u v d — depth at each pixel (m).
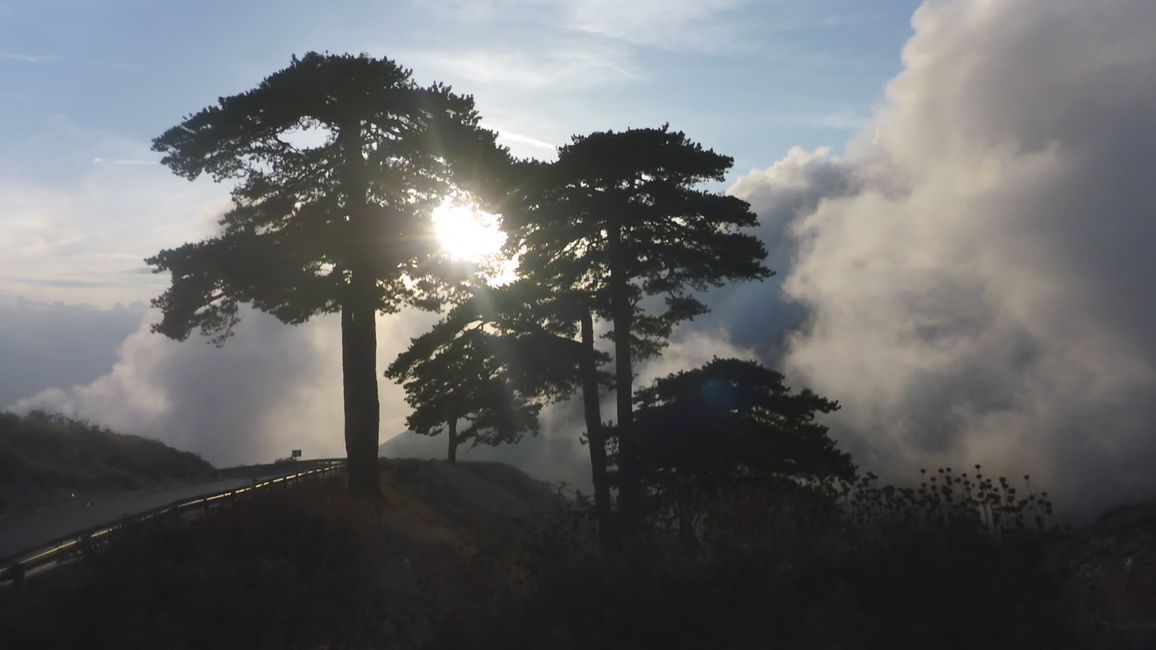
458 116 31.64
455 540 23.17
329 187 31.36
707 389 32.19
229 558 15.44
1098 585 10.19
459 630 8.62
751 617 7.86
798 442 30.53
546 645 8.12
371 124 31.78
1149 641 7.45
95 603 13.41
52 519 26.72
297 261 30.61
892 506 8.68
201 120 30.05
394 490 35.12
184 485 39.03
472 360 38.56
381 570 17.81
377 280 31.72
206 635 13.09
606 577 8.26
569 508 11.62
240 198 31.70
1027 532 7.96
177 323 30.25
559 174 34.66
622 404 36.06
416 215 31.02
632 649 7.96
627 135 35.19
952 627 7.45
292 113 29.97
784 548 8.52
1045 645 7.41
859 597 7.79
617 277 35.91
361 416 31.95
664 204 35.03
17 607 13.70
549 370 36.50
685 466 30.00
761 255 35.50
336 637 13.08
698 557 8.48
